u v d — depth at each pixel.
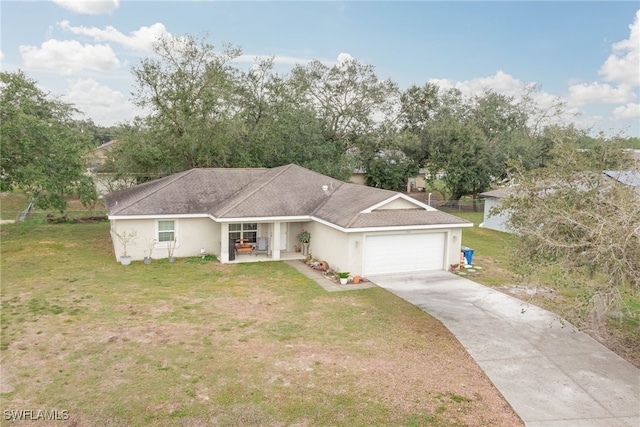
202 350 10.17
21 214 30.55
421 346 10.77
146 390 8.31
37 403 7.79
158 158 29.09
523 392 8.70
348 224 16.52
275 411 7.72
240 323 12.00
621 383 9.15
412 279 17.00
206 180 22.17
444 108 46.50
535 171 11.91
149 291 14.80
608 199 10.01
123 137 30.25
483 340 11.21
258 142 31.39
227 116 28.80
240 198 20.03
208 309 13.11
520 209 11.43
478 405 8.16
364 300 14.34
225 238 19.11
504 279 17.20
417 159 43.16
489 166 39.25
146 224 19.23
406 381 8.97
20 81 21.69
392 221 17.30
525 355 10.38
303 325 11.97
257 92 33.09
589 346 10.95
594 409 8.15
